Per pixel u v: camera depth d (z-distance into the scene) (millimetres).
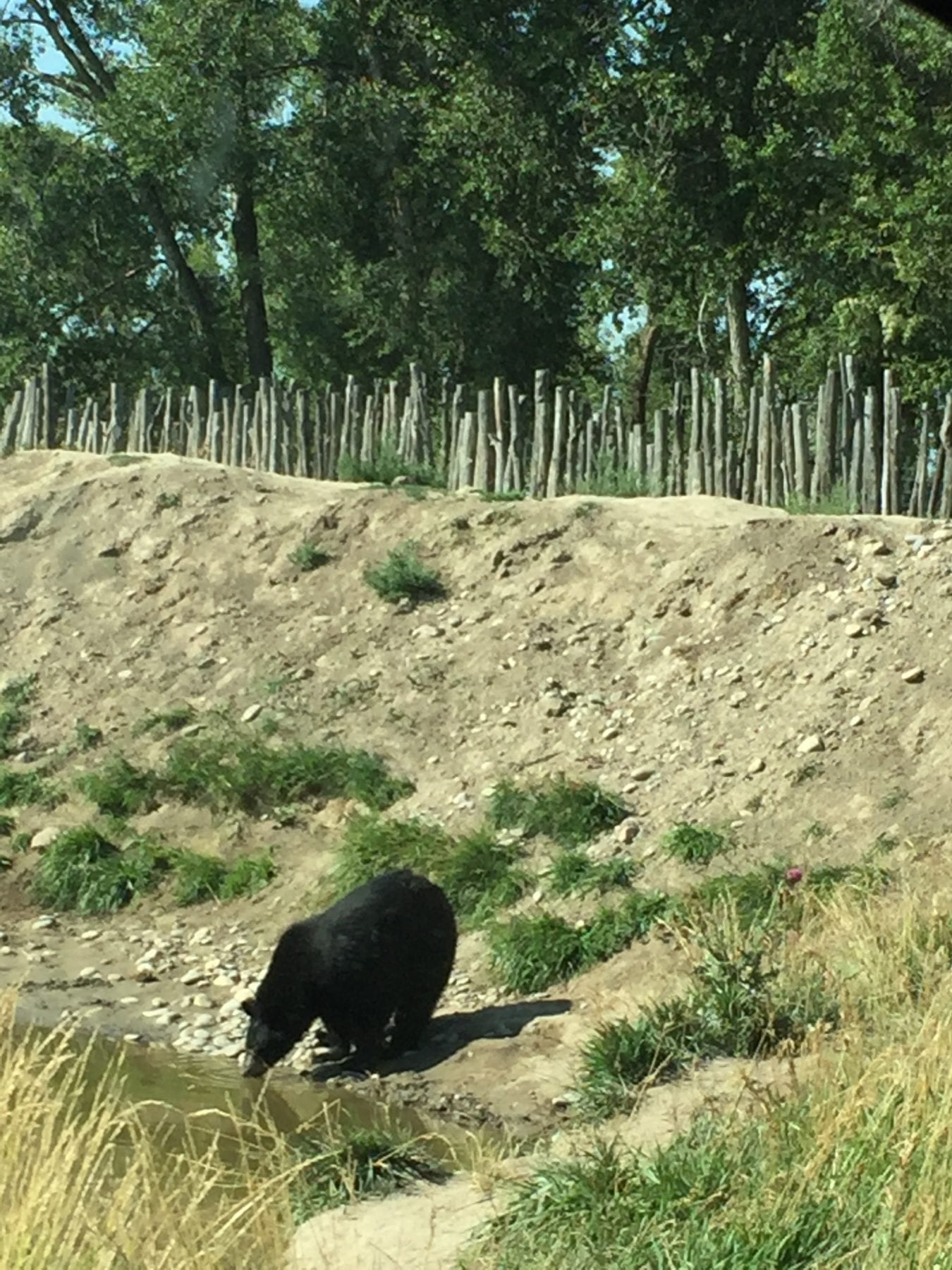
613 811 12422
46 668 16703
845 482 16141
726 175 31359
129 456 20281
